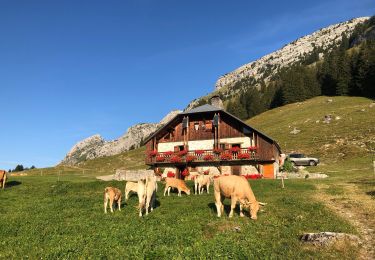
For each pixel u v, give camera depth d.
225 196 19.11
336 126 80.62
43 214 21.28
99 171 94.31
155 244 13.76
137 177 48.22
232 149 50.50
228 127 52.91
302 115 104.56
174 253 12.38
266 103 153.62
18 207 24.17
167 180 28.66
